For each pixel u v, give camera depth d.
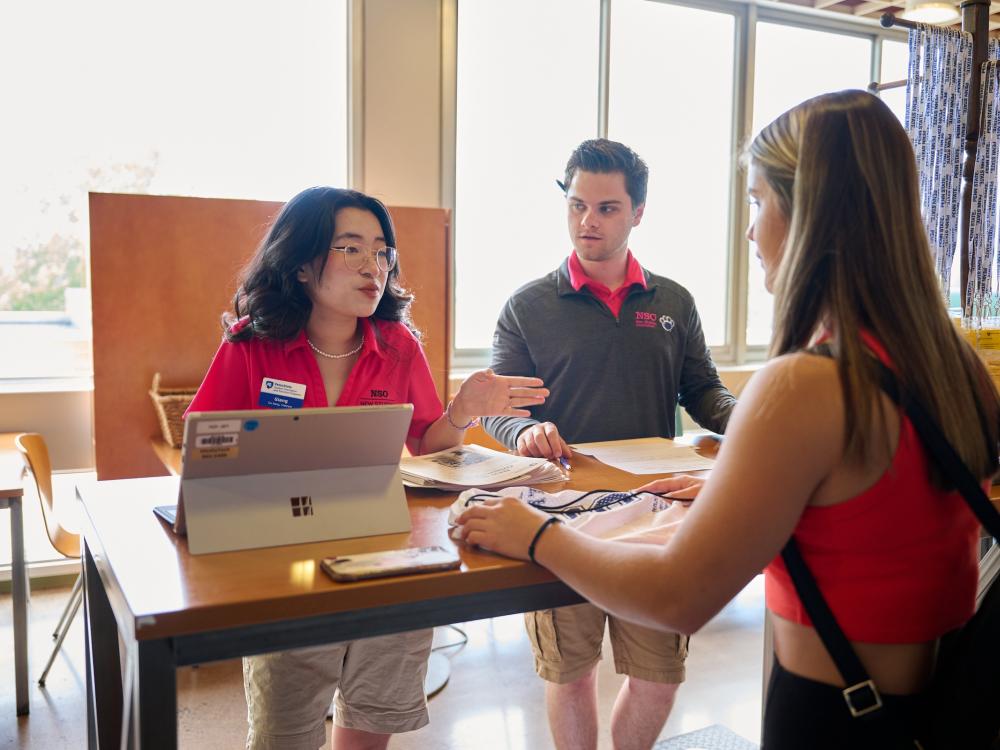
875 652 0.93
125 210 3.10
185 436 1.13
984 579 2.03
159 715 0.97
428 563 1.08
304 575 1.06
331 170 3.91
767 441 0.88
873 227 0.94
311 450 1.21
